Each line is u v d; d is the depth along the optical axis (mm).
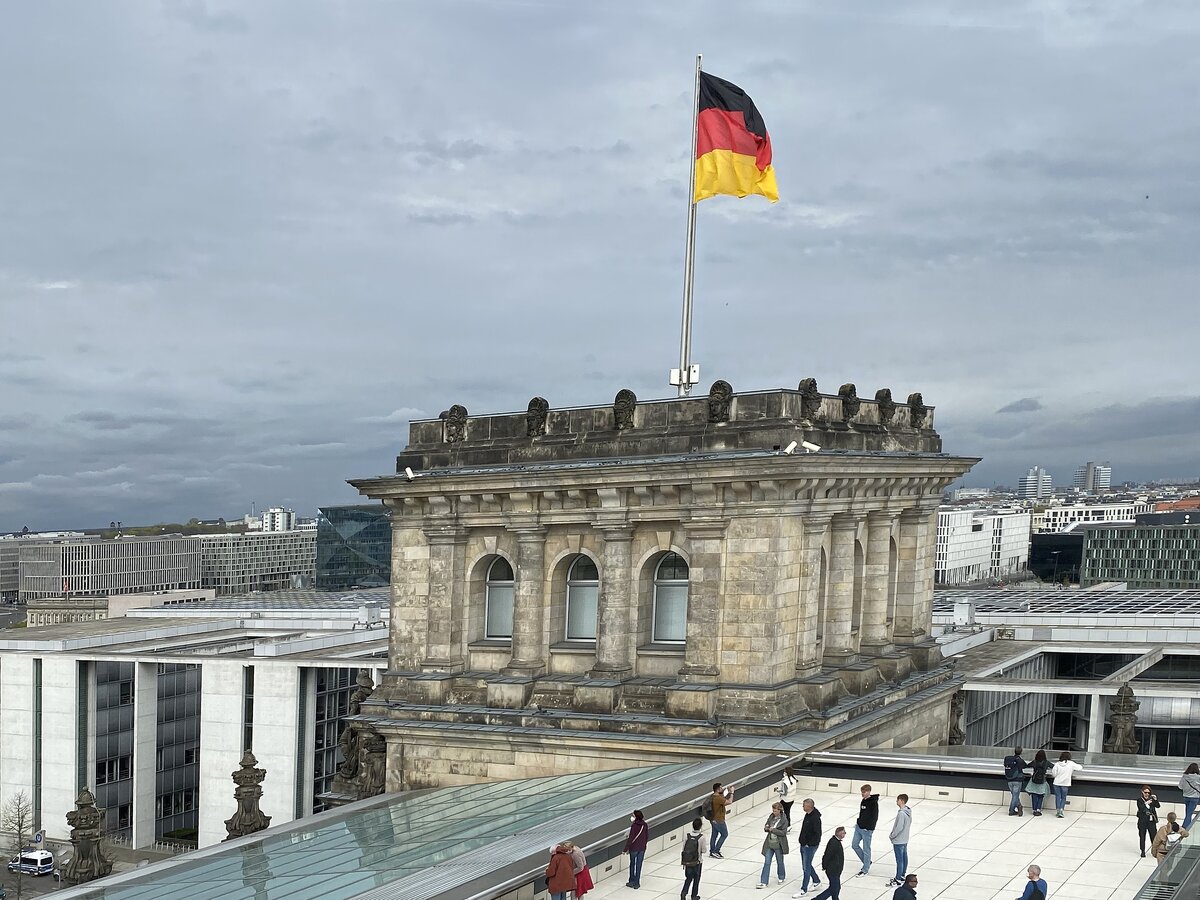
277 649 153875
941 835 54000
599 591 67438
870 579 74188
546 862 43781
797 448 63031
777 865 47969
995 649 120812
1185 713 106938
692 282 72125
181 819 175500
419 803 66500
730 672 63750
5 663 167750
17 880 158125
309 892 47938
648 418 67688
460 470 71125
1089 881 47781
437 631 71688
